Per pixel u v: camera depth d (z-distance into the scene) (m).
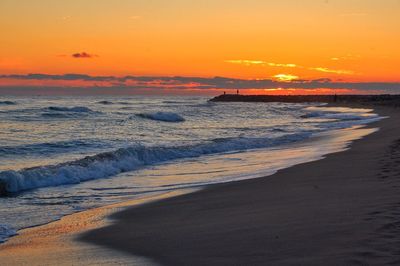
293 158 20.27
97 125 42.12
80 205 12.23
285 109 92.62
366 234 7.21
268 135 32.94
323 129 38.00
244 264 6.53
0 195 13.55
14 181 14.41
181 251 7.49
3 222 10.45
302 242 7.21
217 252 7.23
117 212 11.20
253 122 50.31
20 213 11.36
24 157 22.03
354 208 9.13
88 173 16.67
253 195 12.15
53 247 8.27
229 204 11.23
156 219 10.22
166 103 118.75
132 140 29.77
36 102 95.62
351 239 7.06
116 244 8.25
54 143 26.48
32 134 33.16
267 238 7.67
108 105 93.00
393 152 18.48
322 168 16.16
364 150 20.62
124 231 9.23
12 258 7.64
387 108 81.38
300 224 8.34
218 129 39.81
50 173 15.74
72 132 35.09
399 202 9.23
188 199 12.34
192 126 43.59
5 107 67.69
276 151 23.48
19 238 9.05
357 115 61.56
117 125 42.69
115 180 16.11
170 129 39.53
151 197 13.00
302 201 10.61
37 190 14.42
